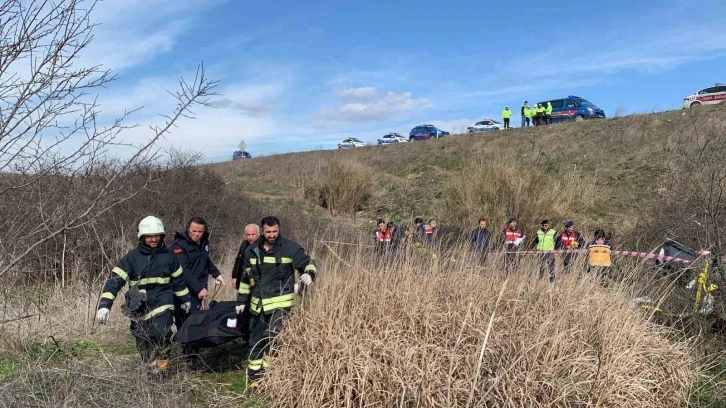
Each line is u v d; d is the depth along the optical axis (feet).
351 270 16.35
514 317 14.87
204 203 37.45
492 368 13.35
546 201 44.86
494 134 77.15
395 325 14.52
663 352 15.69
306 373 13.85
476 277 16.62
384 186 63.36
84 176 16.79
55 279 23.34
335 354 13.88
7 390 12.66
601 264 20.86
